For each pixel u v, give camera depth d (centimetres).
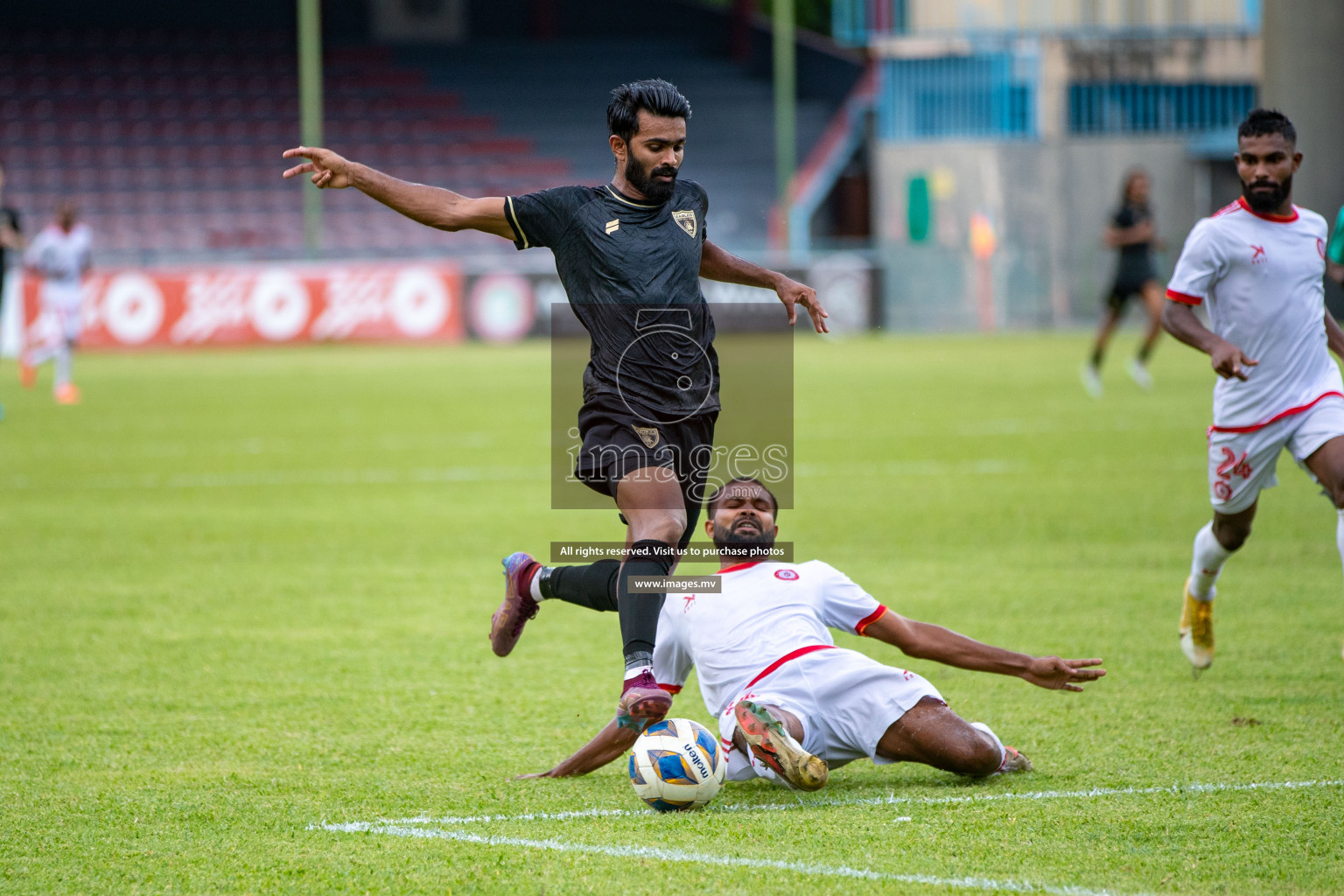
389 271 10150
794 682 1544
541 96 14112
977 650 1595
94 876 1289
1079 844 1331
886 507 3622
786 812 1451
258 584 2786
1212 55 12531
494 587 2764
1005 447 4778
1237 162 1956
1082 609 2475
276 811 1473
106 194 12294
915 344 10306
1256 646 2200
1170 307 1970
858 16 12888
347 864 1307
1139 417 5553
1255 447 1956
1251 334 1952
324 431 5466
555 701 1947
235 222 12294
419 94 13800
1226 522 1994
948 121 12744
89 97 13138
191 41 14062
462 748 1720
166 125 13025
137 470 4469
